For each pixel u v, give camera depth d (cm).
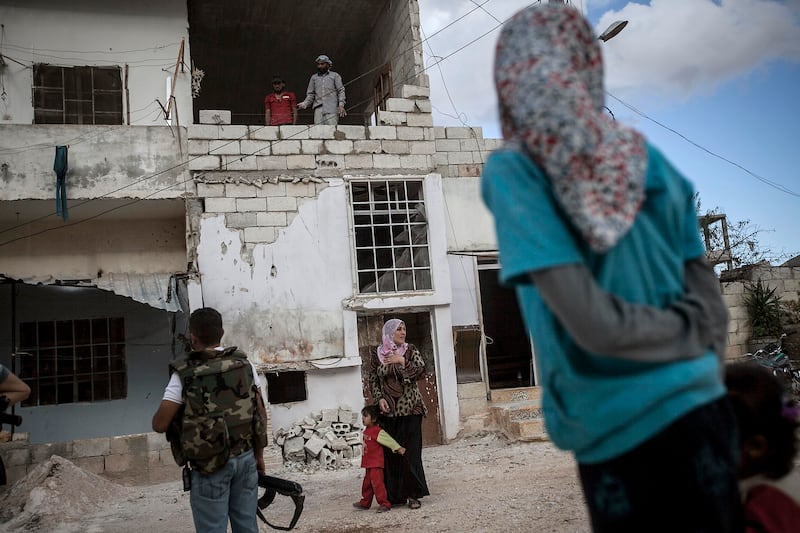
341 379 1141
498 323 1662
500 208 114
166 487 936
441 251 1219
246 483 349
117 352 1282
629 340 106
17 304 1249
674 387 111
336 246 1172
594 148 108
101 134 1101
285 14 1512
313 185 1180
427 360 1229
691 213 134
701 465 112
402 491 627
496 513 559
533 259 107
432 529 533
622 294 115
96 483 863
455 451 1043
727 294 1494
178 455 336
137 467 1004
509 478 742
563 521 503
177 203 1151
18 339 1240
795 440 193
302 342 1129
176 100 1217
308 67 1769
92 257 1220
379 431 632
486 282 1648
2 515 737
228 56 1680
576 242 113
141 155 1113
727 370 201
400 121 1245
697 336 115
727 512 114
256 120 2002
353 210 1195
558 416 124
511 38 122
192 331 355
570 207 109
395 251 1217
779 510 184
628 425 113
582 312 104
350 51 1697
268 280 1133
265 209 1152
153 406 1274
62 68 1187
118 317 1291
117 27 1220
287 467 1016
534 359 1360
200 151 1137
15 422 362
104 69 1204
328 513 639
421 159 1245
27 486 793
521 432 1036
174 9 1248
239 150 1157
